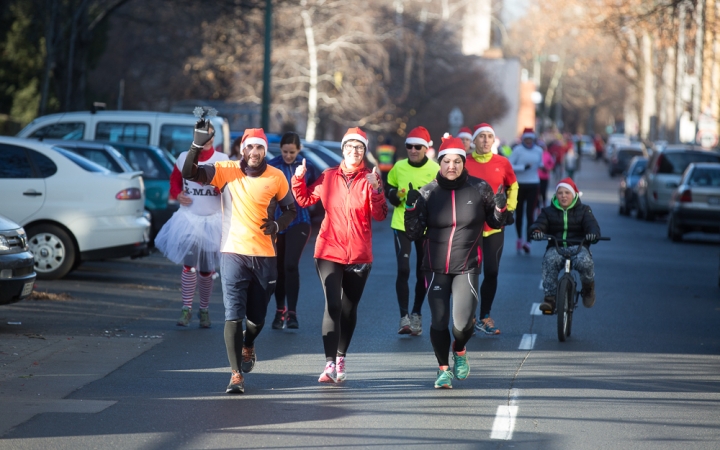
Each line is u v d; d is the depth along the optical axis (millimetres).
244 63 80250
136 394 14828
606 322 22828
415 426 13305
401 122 95375
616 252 40125
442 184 15375
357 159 15781
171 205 34125
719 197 46031
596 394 15445
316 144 46812
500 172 21047
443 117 103562
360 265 15828
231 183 15172
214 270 20641
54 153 26844
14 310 21875
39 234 26562
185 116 38094
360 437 12711
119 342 18844
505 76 155000
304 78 80812
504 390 15602
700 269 35281
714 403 15031
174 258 20188
